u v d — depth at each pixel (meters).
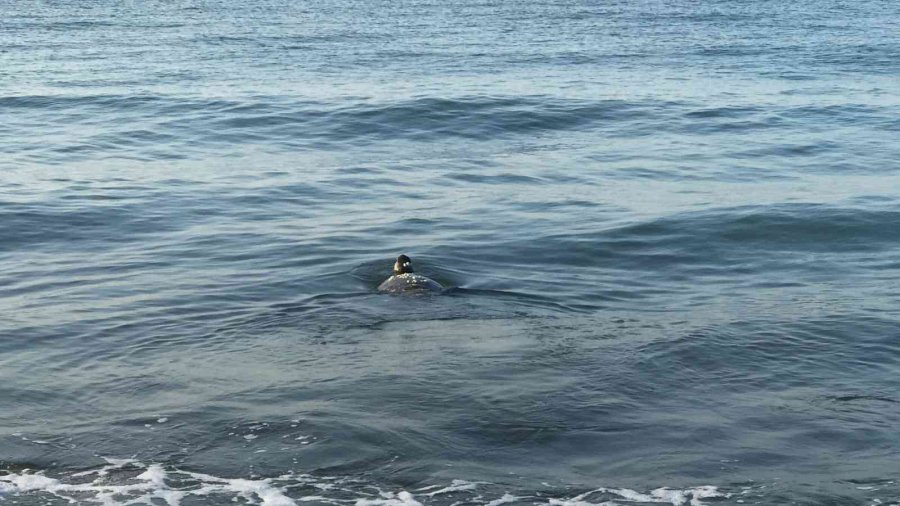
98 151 25.88
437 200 20.92
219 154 25.81
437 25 66.75
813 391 10.73
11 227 18.20
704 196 21.20
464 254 16.61
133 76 40.47
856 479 8.83
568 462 9.13
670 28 65.75
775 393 10.68
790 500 8.47
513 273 15.52
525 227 18.52
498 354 11.56
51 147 26.25
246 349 11.88
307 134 28.59
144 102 33.34
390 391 10.51
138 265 15.95
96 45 53.59
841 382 11.00
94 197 20.67
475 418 9.92
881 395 10.66
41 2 88.25
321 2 91.06
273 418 9.95
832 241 17.62
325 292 14.31
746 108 33.09
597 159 25.58
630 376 10.99
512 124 30.33
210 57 47.94
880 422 9.98
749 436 9.65
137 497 8.55
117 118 30.66
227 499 8.52
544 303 13.82
